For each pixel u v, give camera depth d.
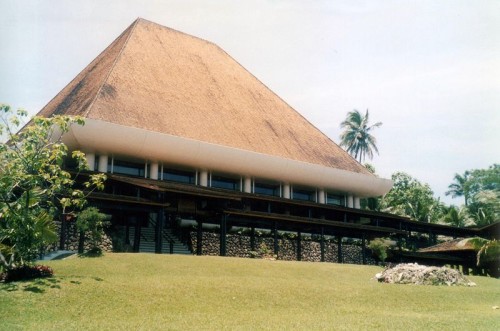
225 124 42.31
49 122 18.23
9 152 17.91
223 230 31.09
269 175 42.16
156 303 14.59
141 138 34.19
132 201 27.19
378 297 17.64
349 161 50.84
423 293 18.91
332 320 13.20
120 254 22.69
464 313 15.38
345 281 21.55
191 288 16.55
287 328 11.90
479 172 72.75
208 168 39.09
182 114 39.69
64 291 14.99
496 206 58.78
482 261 35.72
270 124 47.53
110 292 15.27
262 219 34.09
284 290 17.50
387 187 50.50
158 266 20.25
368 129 72.62
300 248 38.09
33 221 17.94
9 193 17.59
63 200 19.73
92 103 34.09
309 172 44.06
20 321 12.17
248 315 13.77
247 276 20.11
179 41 50.19
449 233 45.88
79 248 25.33
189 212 30.45
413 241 47.03
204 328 11.76
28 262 18.06
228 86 48.69
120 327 11.73
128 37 44.91
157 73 42.69
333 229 39.44
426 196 66.25
